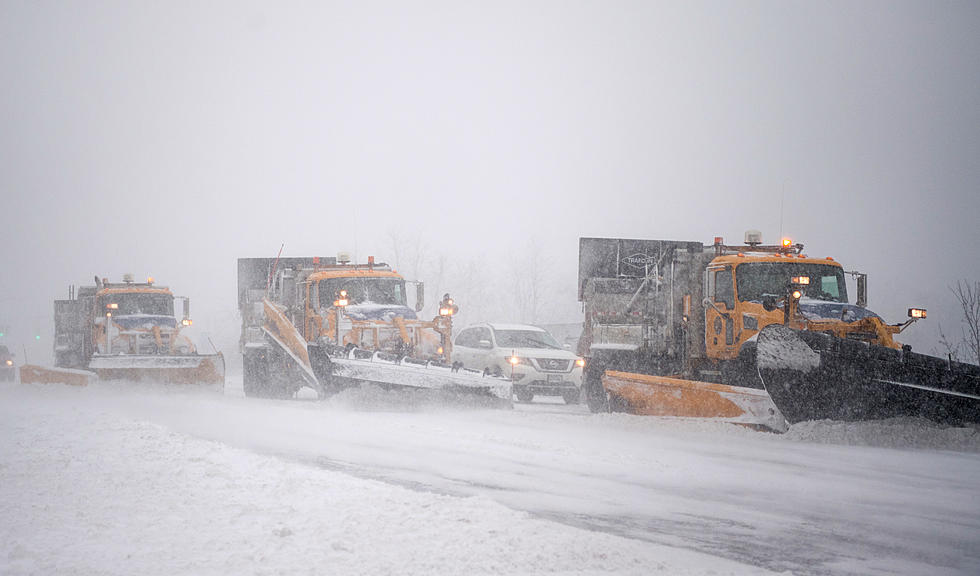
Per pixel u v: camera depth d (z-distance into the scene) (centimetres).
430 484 1136
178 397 2770
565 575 676
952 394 1580
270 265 3438
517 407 2755
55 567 659
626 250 2812
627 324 2478
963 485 1185
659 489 1127
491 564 690
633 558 736
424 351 2488
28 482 1042
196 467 1138
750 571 742
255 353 2898
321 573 654
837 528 925
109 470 1120
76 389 2897
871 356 1617
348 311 2544
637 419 1872
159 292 3522
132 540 752
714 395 1789
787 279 2025
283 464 1170
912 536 892
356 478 1068
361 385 2180
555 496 1070
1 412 2136
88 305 3581
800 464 1354
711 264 2084
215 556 698
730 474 1248
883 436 1582
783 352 1684
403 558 699
